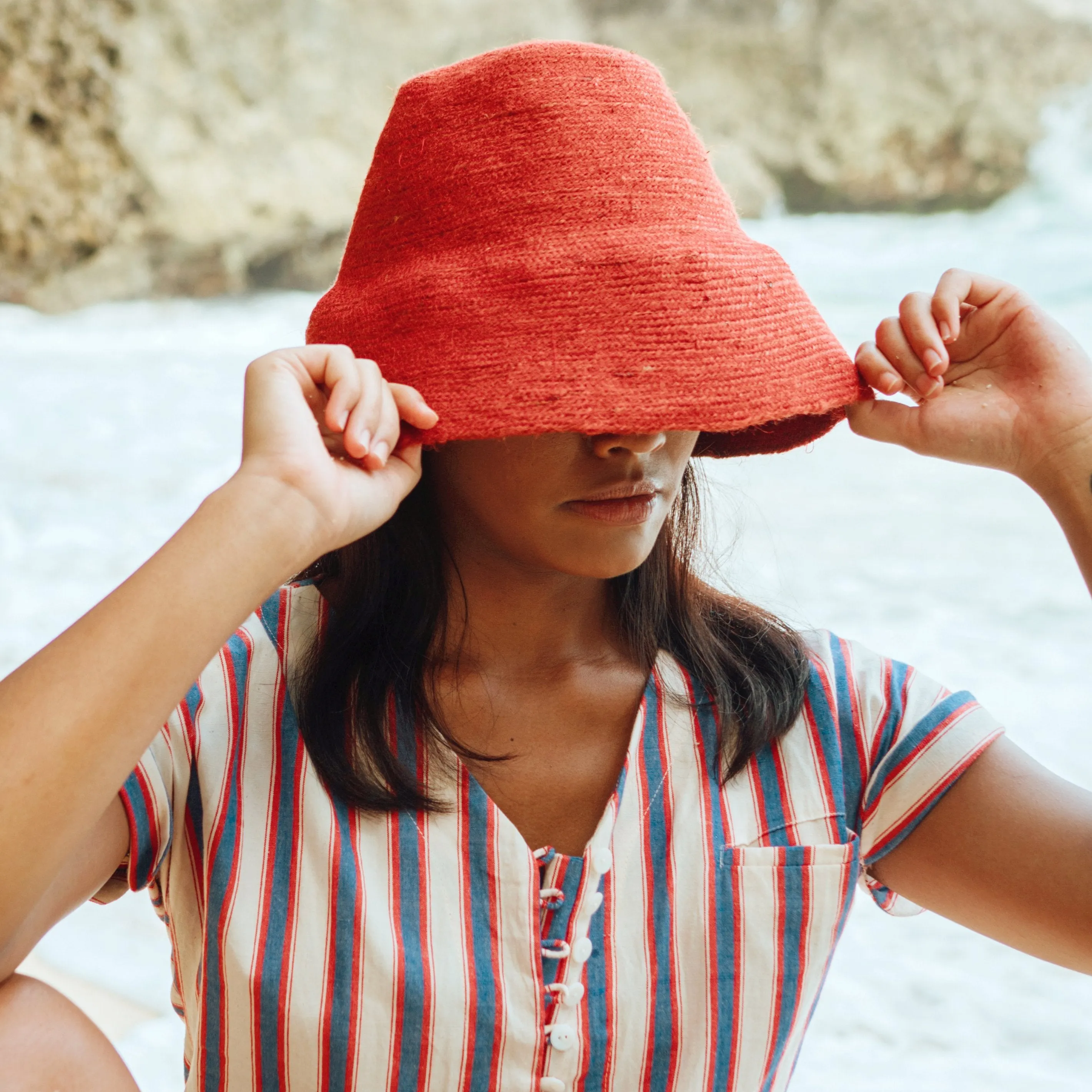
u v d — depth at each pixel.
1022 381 0.91
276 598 0.96
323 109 12.75
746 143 15.55
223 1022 0.84
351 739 0.89
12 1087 0.74
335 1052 0.83
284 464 0.76
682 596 0.97
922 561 4.61
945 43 15.15
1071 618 3.96
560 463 0.82
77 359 9.62
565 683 0.95
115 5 11.30
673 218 0.84
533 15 14.12
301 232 12.76
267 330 11.20
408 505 0.92
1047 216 14.78
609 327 0.81
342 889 0.85
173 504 5.80
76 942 2.38
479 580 0.93
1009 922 0.90
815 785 0.93
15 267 11.65
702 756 0.93
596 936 0.87
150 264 12.12
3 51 11.02
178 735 0.88
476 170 0.84
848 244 13.33
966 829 0.92
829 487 5.62
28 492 5.92
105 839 0.82
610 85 0.84
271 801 0.88
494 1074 0.84
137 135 11.66
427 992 0.83
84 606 4.55
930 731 0.94
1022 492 5.50
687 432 0.86
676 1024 0.87
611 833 0.90
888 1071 2.03
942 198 15.62
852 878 0.92
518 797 0.92
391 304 0.85
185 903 0.88
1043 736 3.15
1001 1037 2.09
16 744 0.70
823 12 15.22
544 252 0.82
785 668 0.95
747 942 0.89
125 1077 0.80
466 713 0.94
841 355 0.91
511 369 0.80
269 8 12.22
